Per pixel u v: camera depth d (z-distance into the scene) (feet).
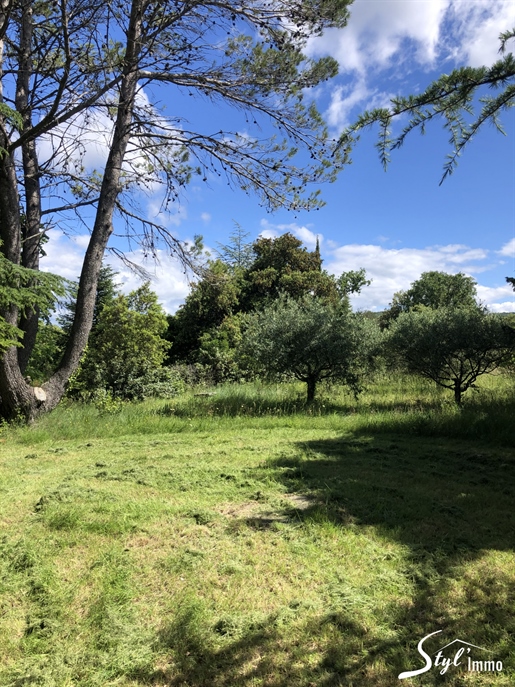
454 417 27.71
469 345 33.47
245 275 93.56
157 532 13.01
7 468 20.68
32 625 9.02
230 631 8.75
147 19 30.53
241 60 32.73
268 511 14.49
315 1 29.07
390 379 47.65
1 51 30.42
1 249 31.19
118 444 25.81
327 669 7.77
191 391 55.21
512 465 19.67
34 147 37.68
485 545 11.89
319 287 89.61
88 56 28.27
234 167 35.73
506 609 9.09
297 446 23.90
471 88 11.44
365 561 11.19
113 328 55.16
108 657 8.19
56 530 13.19
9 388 30.73
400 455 21.81
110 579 10.53
